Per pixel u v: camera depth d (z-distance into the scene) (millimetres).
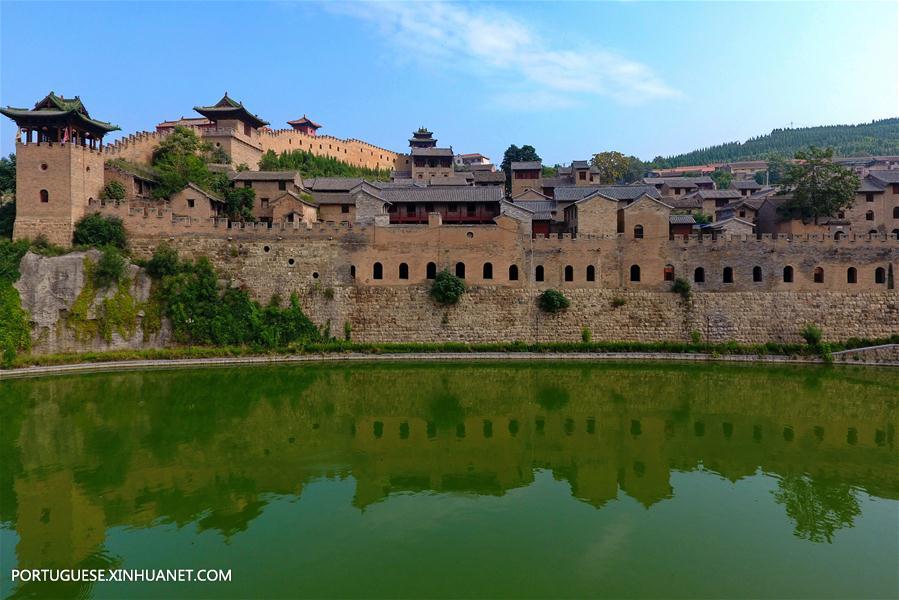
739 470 31094
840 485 29094
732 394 47906
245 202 75000
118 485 28625
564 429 38375
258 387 49469
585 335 64312
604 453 33750
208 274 62312
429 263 65438
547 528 24172
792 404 44781
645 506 26500
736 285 64625
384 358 62281
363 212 72938
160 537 23359
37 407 42812
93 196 64188
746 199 89062
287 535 23500
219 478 29609
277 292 64250
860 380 53062
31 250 57812
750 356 62156
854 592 19672
